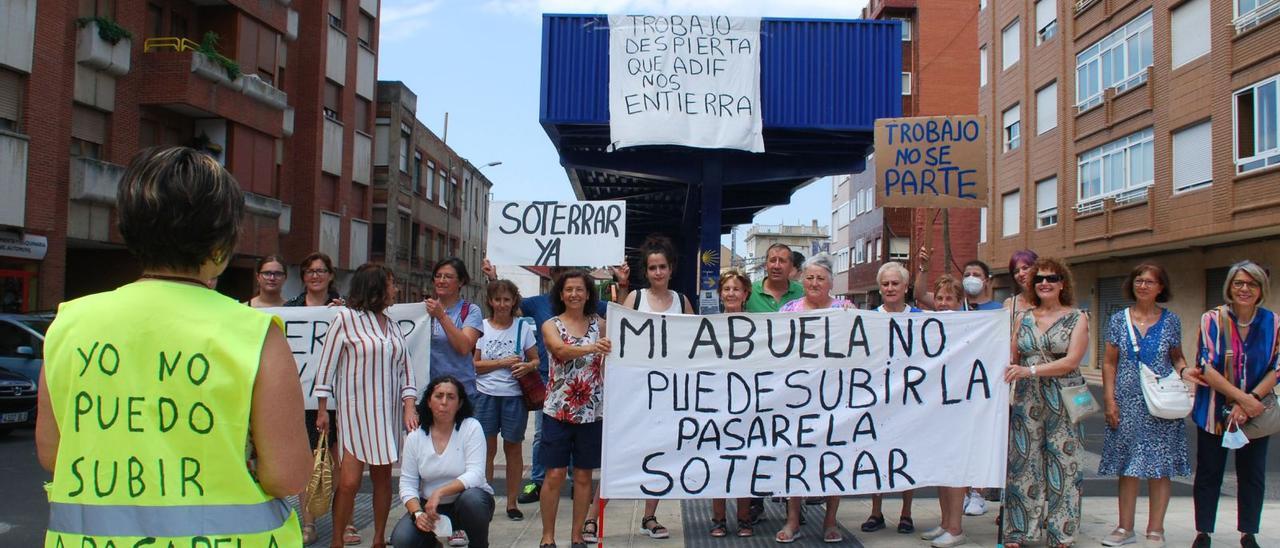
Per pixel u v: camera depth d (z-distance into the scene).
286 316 6.12
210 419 1.91
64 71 18.00
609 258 7.45
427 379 6.11
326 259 6.47
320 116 27.14
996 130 32.47
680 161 14.41
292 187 26.61
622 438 5.33
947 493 5.79
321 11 27.05
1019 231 30.69
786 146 14.23
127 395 1.91
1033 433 5.50
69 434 1.92
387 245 34.00
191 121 22.06
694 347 5.41
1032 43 29.52
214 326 1.94
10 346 12.37
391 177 34.16
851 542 5.80
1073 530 5.43
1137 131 23.31
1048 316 5.52
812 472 5.43
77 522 1.90
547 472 5.48
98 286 21.44
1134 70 23.52
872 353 5.50
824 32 12.70
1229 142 19.47
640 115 11.38
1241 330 5.39
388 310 6.10
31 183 16.91
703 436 5.39
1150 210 22.48
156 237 1.94
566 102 12.42
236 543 1.91
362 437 5.14
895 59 12.79
